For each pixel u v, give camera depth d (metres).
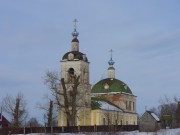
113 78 128.38
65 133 76.00
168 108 131.62
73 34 107.62
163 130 76.12
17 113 104.25
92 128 77.81
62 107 93.12
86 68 105.56
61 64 104.38
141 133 72.81
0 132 76.38
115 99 123.06
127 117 124.00
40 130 78.06
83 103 100.75
